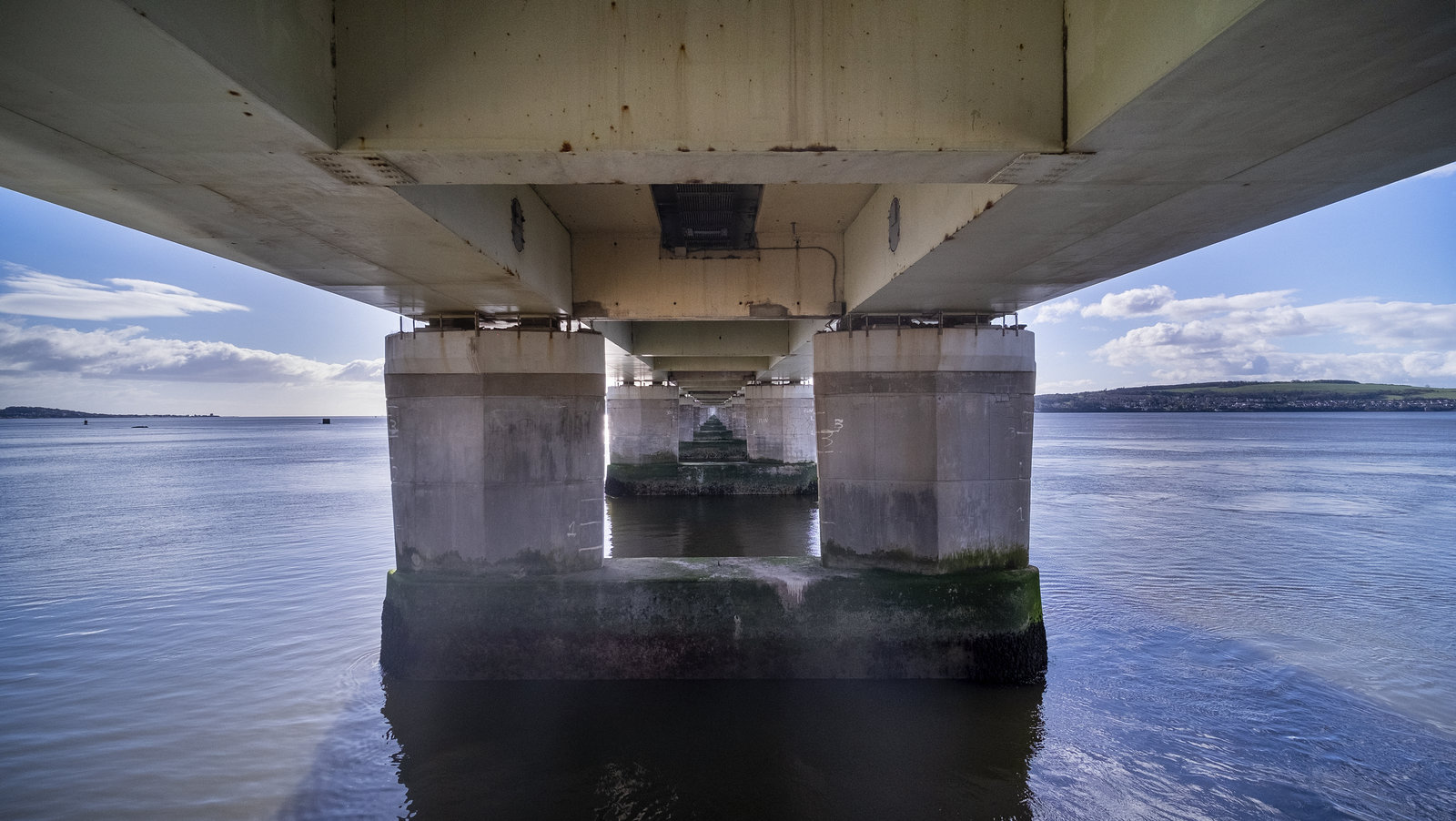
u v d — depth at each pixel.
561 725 12.52
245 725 12.72
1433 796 10.67
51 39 3.91
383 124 5.84
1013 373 14.63
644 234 14.93
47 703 13.72
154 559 27.08
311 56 5.46
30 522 37.34
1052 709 13.16
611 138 5.90
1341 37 4.13
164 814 10.14
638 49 5.93
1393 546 29.84
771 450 46.94
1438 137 5.71
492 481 14.41
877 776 10.95
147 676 14.98
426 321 15.23
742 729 12.37
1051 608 19.89
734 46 5.95
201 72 4.33
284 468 78.31
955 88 5.98
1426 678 14.99
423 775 11.08
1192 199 7.27
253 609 20.02
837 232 15.20
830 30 5.96
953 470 14.42
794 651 14.26
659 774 11.03
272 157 5.91
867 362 14.70
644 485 45.03
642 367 35.34
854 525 14.92
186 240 8.67
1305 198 7.24
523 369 14.42
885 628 14.23
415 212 7.46
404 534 14.77
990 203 7.52
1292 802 10.47
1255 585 22.75
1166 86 4.79
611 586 14.33
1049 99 5.99
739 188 12.08
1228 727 12.65
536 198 12.09
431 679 14.28
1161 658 15.85
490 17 5.88
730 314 15.18
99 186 6.58
